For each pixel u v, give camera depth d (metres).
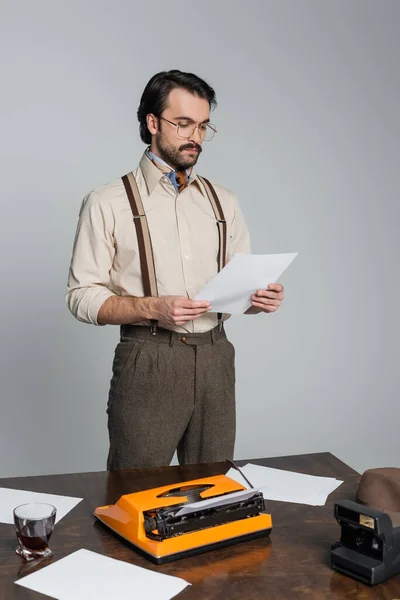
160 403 2.08
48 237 3.56
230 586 1.14
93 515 1.41
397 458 4.27
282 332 4.03
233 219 2.34
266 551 1.27
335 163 4.06
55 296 3.59
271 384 4.02
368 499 1.41
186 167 2.16
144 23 3.64
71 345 3.63
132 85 3.64
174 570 1.19
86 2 3.54
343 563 1.19
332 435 4.16
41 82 3.50
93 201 2.12
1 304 3.52
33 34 3.47
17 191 3.49
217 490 1.36
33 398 3.60
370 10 4.10
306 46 3.96
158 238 2.13
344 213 4.10
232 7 3.80
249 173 3.88
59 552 1.25
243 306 2.02
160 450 2.10
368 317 4.20
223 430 2.18
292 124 3.96
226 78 3.81
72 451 3.68
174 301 1.89
